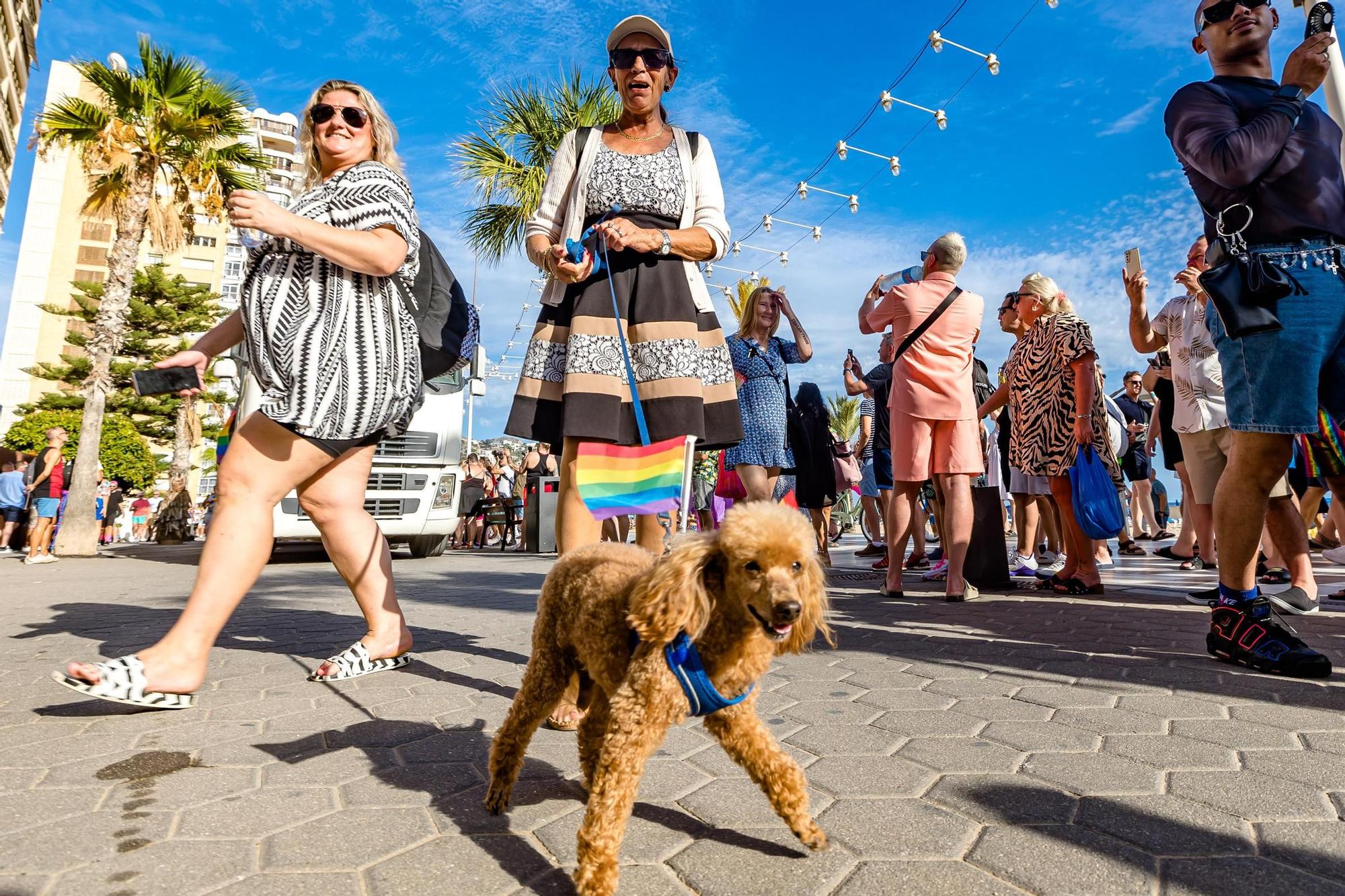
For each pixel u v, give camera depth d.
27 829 1.82
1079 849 1.66
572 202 3.39
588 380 3.17
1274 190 2.97
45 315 65.81
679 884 1.57
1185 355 5.72
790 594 1.59
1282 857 1.60
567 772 2.26
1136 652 3.55
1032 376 5.76
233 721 2.72
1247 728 2.41
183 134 16.30
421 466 10.74
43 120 15.95
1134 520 12.67
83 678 2.60
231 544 2.91
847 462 10.77
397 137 3.45
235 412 9.00
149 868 1.64
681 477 2.75
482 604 5.82
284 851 1.72
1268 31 3.26
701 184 3.46
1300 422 2.93
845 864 1.63
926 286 5.52
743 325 6.49
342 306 3.01
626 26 3.42
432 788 2.12
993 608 5.03
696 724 2.67
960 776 2.10
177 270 61.31
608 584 1.92
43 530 12.00
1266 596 3.27
